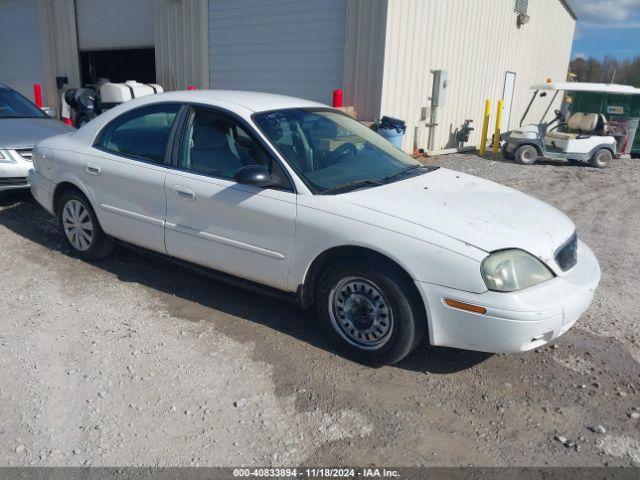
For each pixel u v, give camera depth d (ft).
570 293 10.77
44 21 55.11
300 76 38.91
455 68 44.32
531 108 64.64
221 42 42.52
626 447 9.62
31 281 15.48
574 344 12.98
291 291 12.60
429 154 42.22
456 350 12.63
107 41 51.44
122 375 11.16
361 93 36.06
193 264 14.35
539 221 11.89
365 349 11.75
